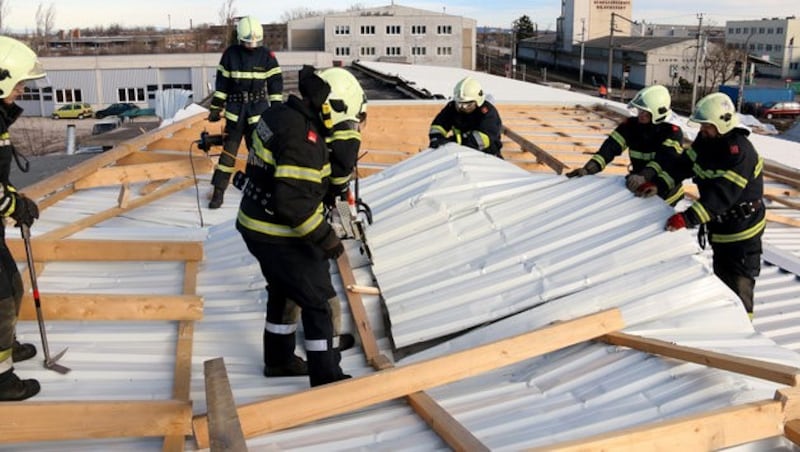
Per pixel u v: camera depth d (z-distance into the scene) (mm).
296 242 3229
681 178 4469
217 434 2373
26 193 6102
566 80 59250
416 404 3045
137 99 47656
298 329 3920
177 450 2732
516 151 8711
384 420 3012
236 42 6492
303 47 64438
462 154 5102
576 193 4609
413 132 9500
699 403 3002
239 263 4535
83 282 4258
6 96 3158
